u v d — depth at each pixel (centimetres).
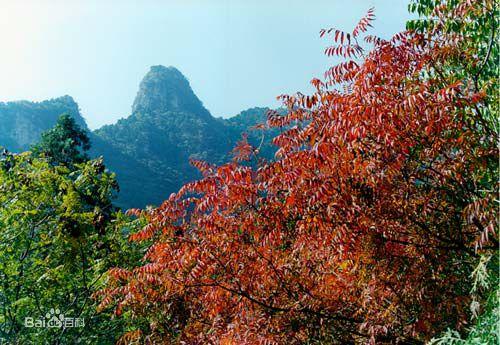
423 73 540
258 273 481
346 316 475
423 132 414
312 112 487
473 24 546
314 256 486
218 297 504
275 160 493
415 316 438
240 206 495
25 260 748
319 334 472
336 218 431
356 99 411
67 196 785
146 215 575
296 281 482
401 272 453
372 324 432
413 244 433
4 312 720
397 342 415
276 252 493
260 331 471
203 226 490
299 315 473
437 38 527
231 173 475
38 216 765
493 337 296
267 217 470
